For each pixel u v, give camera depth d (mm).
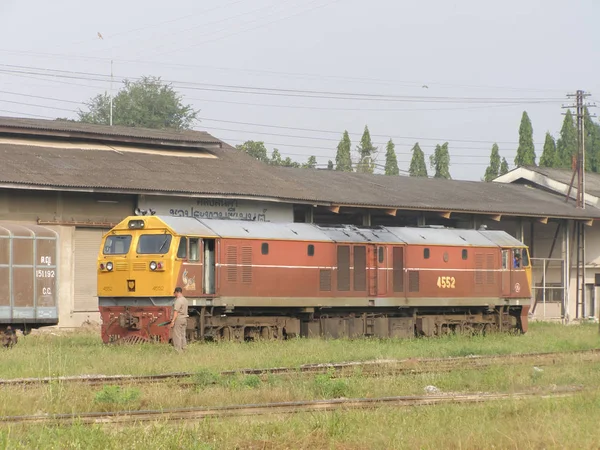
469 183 112938
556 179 117500
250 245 61031
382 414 31797
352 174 102812
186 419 30562
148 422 29703
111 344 56062
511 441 27688
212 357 48562
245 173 84375
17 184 65562
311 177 94188
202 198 76125
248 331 62000
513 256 76875
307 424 30156
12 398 32531
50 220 71000
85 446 25781
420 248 70750
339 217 92562
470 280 73562
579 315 109438
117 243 58375
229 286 59656
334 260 65625
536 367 48031
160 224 57188
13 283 54969
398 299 69125
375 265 68062
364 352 54438
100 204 73688
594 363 50312
